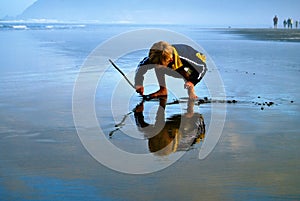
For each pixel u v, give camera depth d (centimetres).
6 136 391
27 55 1309
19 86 711
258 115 486
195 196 251
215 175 286
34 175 286
